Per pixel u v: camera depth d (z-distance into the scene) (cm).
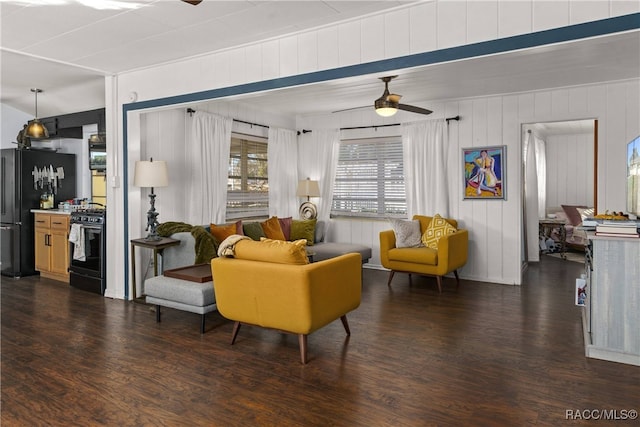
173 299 376
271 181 666
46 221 579
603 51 380
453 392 258
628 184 407
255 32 358
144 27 349
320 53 349
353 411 236
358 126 669
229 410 237
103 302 464
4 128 651
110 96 482
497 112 556
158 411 235
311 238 615
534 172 712
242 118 615
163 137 507
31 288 527
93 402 245
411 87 512
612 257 301
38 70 467
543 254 793
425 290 517
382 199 662
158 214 464
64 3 305
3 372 284
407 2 304
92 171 643
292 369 291
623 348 300
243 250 330
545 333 362
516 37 273
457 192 589
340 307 334
